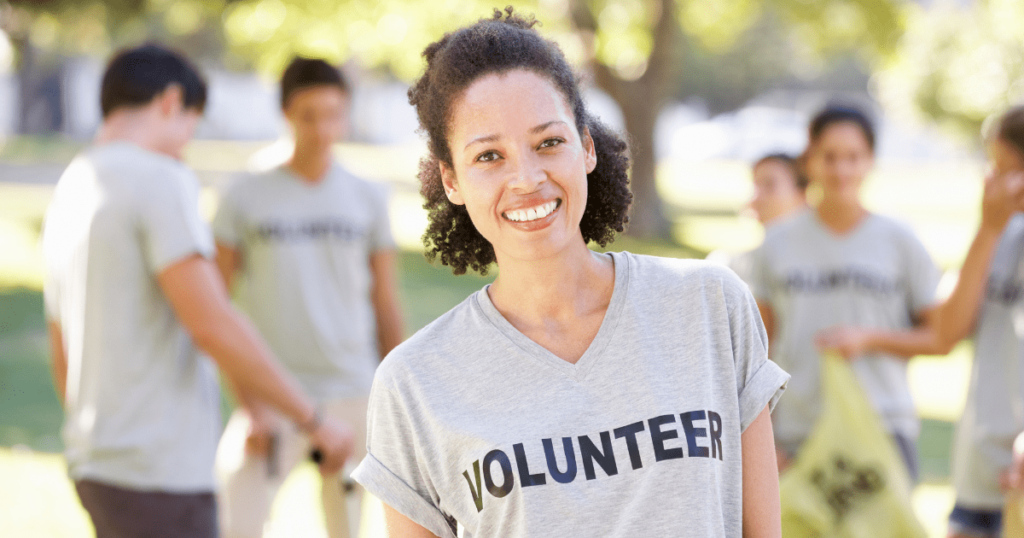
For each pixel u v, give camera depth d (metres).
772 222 4.81
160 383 3.00
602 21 16.73
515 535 1.70
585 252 1.81
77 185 3.07
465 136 1.73
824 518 3.39
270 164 4.22
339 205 4.15
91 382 2.96
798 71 50.81
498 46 1.73
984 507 3.37
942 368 9.20
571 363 1.75
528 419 1.72
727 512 1.74
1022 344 3.27
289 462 3.93
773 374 1.80
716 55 44.31
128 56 3.14
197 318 2.99
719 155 55.56
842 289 3.84
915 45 24.33
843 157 3.81
